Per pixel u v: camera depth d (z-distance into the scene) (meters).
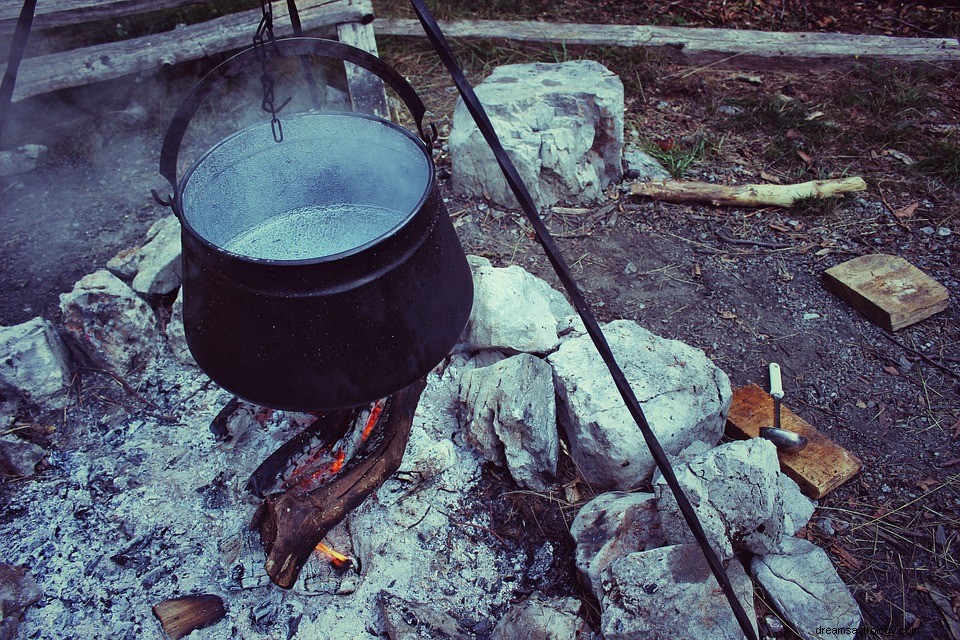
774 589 1.80
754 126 3.61
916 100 3.68
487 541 2.02
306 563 1.90
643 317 2.70
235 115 3.66
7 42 3.33
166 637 1.81
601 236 3.05
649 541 1.86
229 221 1.82
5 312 2.72
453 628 1.81
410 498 2.06
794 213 3.14
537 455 2.07
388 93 3.86
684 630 1.64
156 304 2.57
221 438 2.19
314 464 2.00
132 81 3.63
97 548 2.00
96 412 2.33
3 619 1.80
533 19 4.40
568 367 2.12
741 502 1.77
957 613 1.86
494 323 2.28
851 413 2.35
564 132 3.01
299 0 3.51
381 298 1.44
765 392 2.37
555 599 1.85
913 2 4.48
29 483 2.16
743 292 2.80
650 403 2.04
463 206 3.19
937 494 2.12
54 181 3.38
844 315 2.69
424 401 2.30
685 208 3.18
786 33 4.09
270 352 1.48
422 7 1.19
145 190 3.33
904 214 3.09
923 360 2.51
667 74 4.01
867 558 1.98
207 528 2.02
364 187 1.91
